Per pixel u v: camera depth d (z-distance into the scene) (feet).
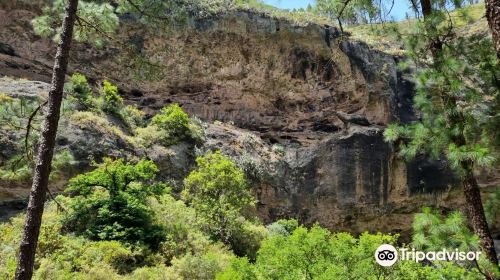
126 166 46.06
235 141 74.43
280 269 29.25
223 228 52.65
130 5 26.55
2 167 42.24
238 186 55.42
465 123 20.27
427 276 26.94
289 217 71.26
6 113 22.61
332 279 26.76
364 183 71.82
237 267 30.83
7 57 69.36
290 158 75.97
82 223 43.86
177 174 62.28
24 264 18.60
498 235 65.62
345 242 29.22
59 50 21.36
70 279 33.22
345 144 72.95
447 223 18.86
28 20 72.43
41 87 59.93
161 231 44.39
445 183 73.05
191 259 39.58
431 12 22.67
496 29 17.40
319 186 72.49
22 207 49.14
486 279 19.11
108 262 37.60
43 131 20.27
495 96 21.03
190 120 73.26
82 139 53.52
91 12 24.75
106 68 77.20
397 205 73.82
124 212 43.78
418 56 22.43
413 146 21.12
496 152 20.74
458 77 20.38
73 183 46.01
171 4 28.48
